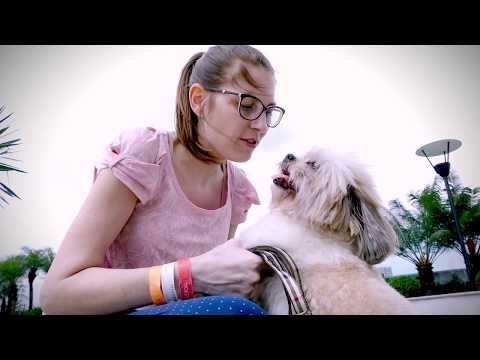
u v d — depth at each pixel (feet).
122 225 3.93
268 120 4.29
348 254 4.39
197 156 4.48
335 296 3.93
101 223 3.66
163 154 4.22
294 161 5.13
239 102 4.02
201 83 4.17
